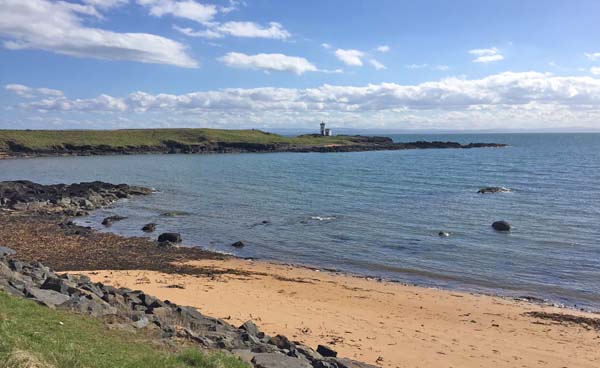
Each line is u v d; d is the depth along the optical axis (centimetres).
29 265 2078
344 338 1859
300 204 5688
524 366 1677
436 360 1692
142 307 1731
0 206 5225
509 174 8844
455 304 2423
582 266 3125
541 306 2434
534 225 4356
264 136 19525
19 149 14275
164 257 3334
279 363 1270
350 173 9231
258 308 2188
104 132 17438
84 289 1736
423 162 11862
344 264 3247
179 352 1204
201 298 2292
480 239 3869
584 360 1747
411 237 3969
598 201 5662
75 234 3991
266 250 3619
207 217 4922
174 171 9881
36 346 956
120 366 988
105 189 6494
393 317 2178
